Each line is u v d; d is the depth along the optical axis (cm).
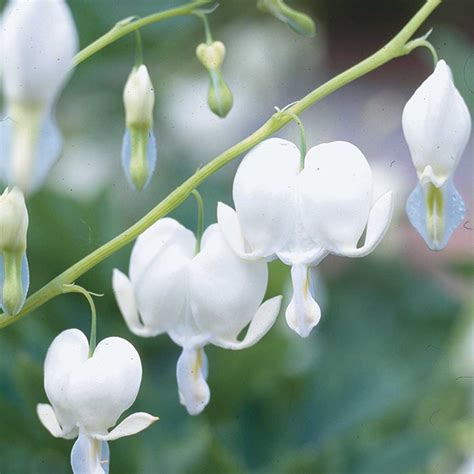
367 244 50
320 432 61
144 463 58
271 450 61
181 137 67
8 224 49
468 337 64
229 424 61
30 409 58
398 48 50
